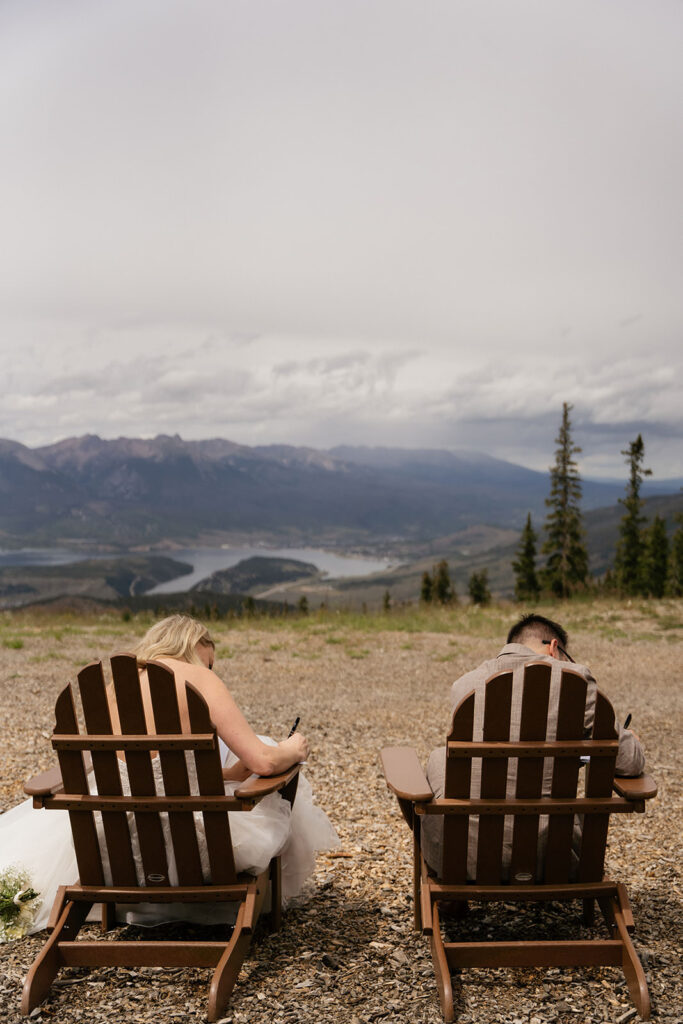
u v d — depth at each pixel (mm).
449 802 3035
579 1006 2922
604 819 3098
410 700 10516
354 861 4590
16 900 3461
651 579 54812
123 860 3160
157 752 3191
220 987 2859
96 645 15734
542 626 3576
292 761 3316
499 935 3557
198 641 3566
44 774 3281
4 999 2963
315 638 17250
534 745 2982
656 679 12773
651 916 3820
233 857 3154
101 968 3193
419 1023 2797
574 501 47500
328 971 3213
